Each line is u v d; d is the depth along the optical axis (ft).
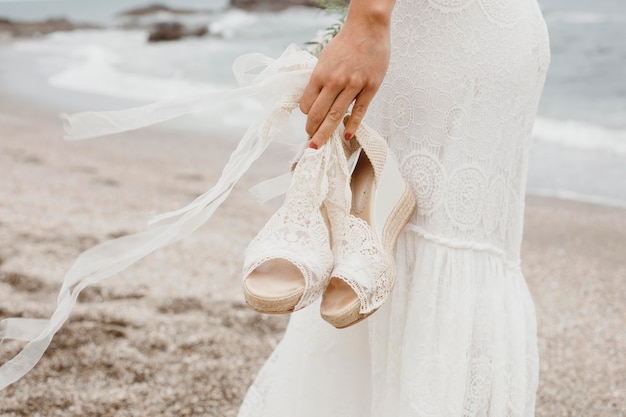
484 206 4.71
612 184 21.76
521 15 4.56
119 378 8.44
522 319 5.00
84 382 8.28
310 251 4.07
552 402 8.71
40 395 7.91
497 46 4.47
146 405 7.88
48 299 10.53
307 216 4.19
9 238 13.15
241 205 17.04
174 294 11.25
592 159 25.31
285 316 10.63
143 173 20.27
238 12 104.22
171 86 42.65
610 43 57.36
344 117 4.38
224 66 52.49
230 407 7.96
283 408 5.54
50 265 11.91
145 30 95.61
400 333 4.75
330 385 5.15
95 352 9.02
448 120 4.50
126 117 4.38
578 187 21.49
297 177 4.21
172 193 18.07
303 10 93.15
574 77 44.78
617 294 12.84
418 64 4.48
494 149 4.65
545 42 4.84
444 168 4.55
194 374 8.66
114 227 14.37
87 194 17.29
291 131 4.79
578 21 69.62
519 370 4.92
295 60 4.49
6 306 10.13
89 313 10.22
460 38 4.41
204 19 102.42
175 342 9.50
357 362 5.10
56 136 25.67
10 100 35.78
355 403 5.15
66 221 14.58
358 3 3.92
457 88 4.46
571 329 11.18
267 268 4.14
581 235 16.70
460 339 4.60
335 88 3.99
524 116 4.86
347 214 4.33
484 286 4.79
